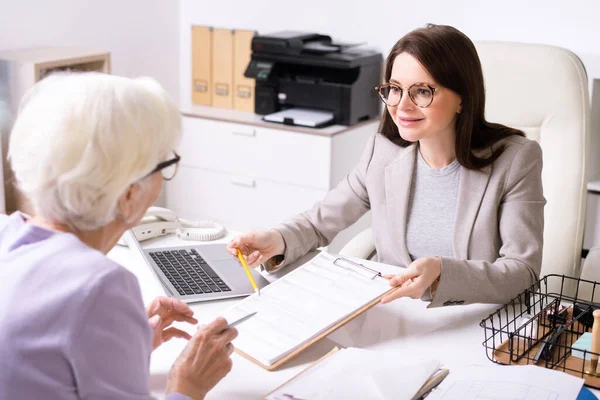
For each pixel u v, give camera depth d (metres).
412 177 1.84
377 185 1.89
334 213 1.94
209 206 3.61
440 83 1.64
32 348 0.87
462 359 1.30
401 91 1.69
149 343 0.96
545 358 1.26
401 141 1.88
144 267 1.68
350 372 1.19
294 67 3.43
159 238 1.89
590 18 3.00
